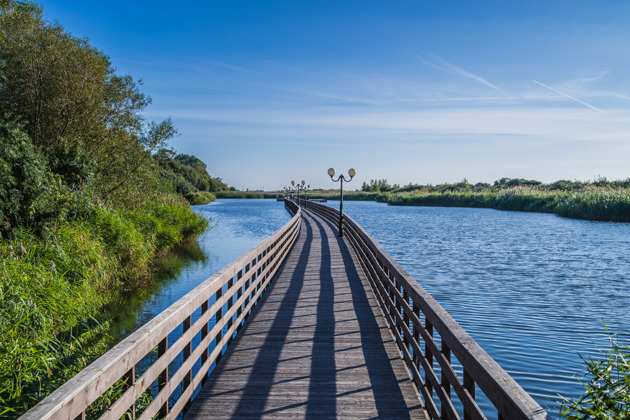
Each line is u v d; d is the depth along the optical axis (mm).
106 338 7332
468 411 2508
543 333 7691
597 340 7340
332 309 7348
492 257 16781
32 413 1825
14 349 4609
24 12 12750
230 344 5625
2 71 12688
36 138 12922
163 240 16078
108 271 10055
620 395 2752
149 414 3016
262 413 3807
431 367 3596
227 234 25500
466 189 83938
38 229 9469
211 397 4125
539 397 5320
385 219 38750
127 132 15766
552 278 12656
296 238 18828
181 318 3619
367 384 4418
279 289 8914
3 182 8930
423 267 14516
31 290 6570
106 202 14297
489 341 7277
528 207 50906
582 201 39531
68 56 13422
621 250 18766
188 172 98750
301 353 5297
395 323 5637
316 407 3922
